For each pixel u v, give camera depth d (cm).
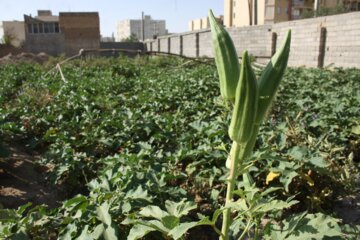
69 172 507
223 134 526
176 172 464
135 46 4984
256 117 178
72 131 655
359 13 1564
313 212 418
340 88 1066
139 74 1762
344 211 430
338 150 537
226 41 173
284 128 543
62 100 920
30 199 468
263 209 204
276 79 175
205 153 480
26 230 314
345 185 461
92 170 527
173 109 902
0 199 458
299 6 4653
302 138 545
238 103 170
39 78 1473
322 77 1327
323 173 424
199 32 3212
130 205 320
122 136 613
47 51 5369
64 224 322
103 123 640
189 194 419
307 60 1967
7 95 1231
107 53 4597
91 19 5319
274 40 2295
